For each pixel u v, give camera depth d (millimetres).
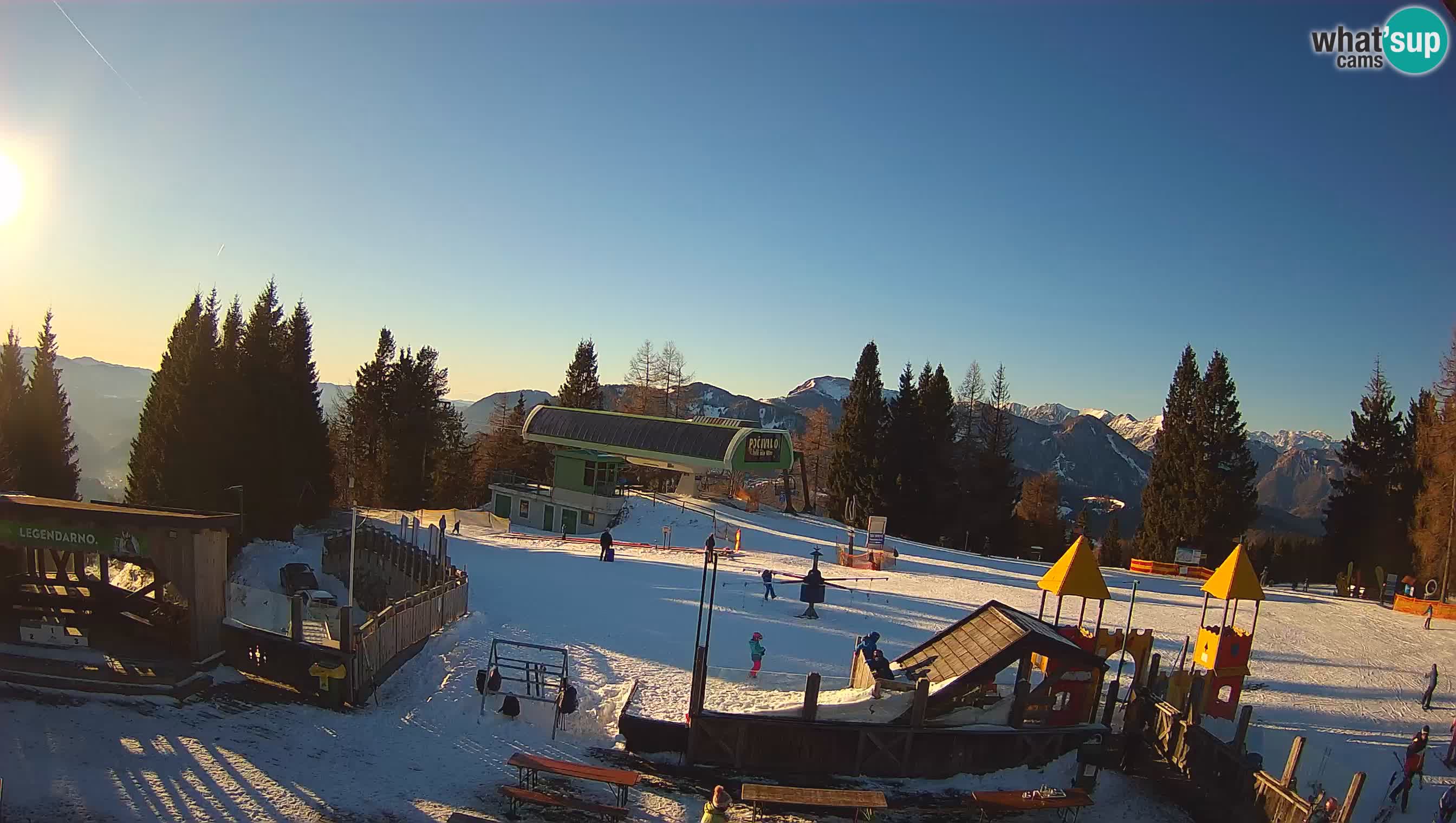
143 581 21875
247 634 17688
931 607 31766
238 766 13602
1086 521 98562
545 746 16219
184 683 16141
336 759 14453
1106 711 18328
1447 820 17094
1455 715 23828
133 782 12539
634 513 52062
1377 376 66375
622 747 16484
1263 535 96938
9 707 14367
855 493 74062
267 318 46719
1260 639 31500
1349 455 66750
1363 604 44031
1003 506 74375
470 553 38594
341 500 69562
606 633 24125
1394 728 22375
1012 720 17359
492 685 17562
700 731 16125
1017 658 17391
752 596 31062
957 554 51000
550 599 28547
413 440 73188
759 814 14773
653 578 33688
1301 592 50219
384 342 74438
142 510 18672
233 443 42125
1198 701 17344
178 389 43438
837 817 15062
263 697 16703
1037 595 36625
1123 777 18016
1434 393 55406
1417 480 61125
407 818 12781
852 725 16328
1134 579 46719
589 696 18453
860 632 26797
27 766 12438
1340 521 66500
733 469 46469
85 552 17500
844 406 76438
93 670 16047
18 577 19844
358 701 17328
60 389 62031
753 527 50906
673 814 14258
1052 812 16234
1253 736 19641
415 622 20797
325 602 30031
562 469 51469
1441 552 50250
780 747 16188
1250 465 67438
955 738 16703
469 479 83125
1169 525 67938
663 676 20250
